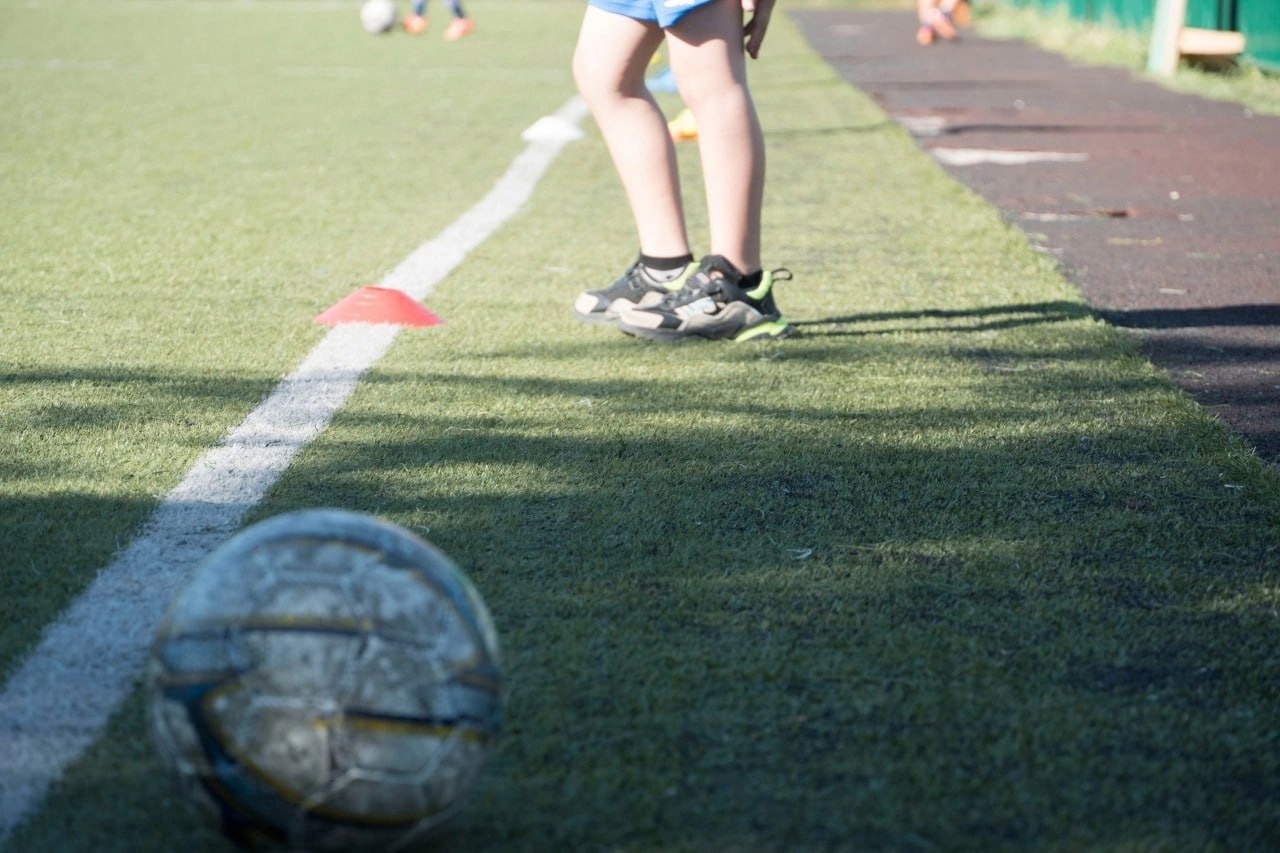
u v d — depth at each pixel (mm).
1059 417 11086
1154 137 30188
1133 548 8445
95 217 19625
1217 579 8000
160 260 16750
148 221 19406
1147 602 7680
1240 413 11523
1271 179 24750
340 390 11539
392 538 5238
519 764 5945
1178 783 5918
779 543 8414
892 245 18656
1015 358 12906
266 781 4824
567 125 29859
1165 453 10234
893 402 11453
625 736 6180
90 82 38844
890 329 14016
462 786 5082
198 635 4906
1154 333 14258
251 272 16219
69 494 9055
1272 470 9805
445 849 5371
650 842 5449
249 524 8641
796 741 6180
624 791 5773
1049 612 7520
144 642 7129
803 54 50938
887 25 67500
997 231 19453
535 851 5379
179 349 12719
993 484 9523
